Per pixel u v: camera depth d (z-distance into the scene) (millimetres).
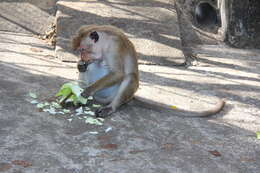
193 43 12664
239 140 7133
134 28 11461
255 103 8867
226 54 12117
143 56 10594
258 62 11703
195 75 10180
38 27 11484
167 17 12266
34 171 5539
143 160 6125
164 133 7059
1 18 11367
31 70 9070
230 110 8391
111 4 12367
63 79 8836
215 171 6043
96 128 6945
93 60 7480
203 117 7922
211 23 13766
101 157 6074
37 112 7238
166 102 8375
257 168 6262
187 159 6293
